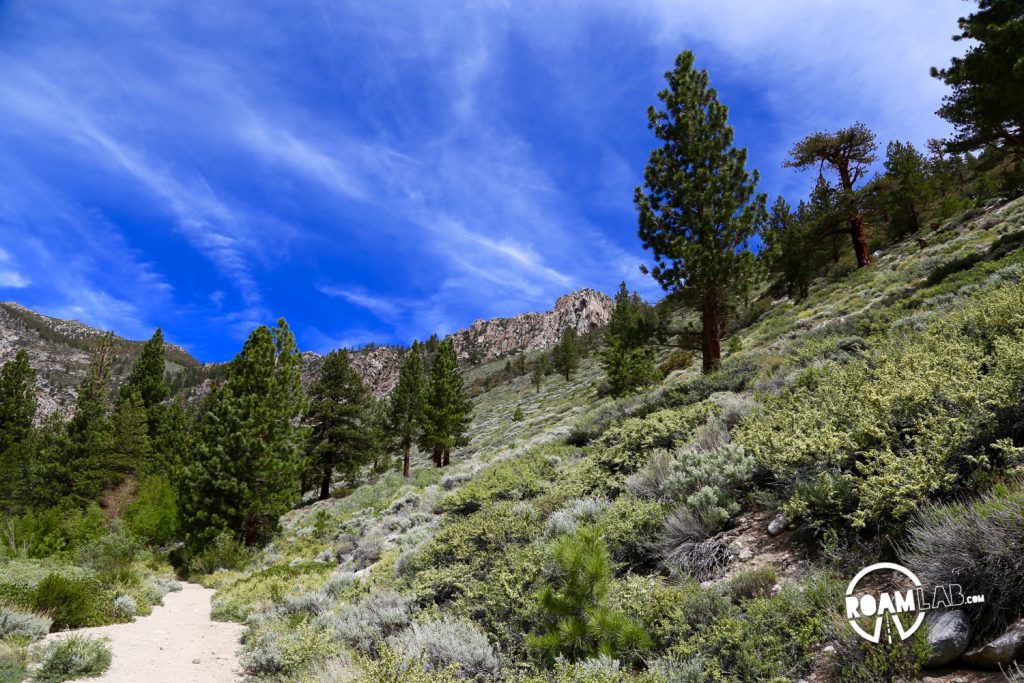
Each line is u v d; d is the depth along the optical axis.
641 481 7.79
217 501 21.62
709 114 19.53
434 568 7.78
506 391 91.56
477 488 11.97
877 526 4.23
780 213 48.06
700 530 5.72
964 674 2.76
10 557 14.80
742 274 17.86
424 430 41.47
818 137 34.44
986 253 17.55
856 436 5.20
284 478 23.97
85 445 30.47
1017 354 4.73
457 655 4.93
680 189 18.52
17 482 32.81
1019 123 17.06
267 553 19.92
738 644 3.66
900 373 6.29
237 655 7.48
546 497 9.41
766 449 5.96
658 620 4.47
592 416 16.58
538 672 4.34
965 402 4.61
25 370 40.88
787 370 11.48
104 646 7.09
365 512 22.02
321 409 38.12
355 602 8.33
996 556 2.98
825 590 3.71
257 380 25.45
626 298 59.72
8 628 7.08
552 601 4.80
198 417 46.38
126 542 17.58
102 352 43.69
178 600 12.78
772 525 5.29
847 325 14.61
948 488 3.96
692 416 10.06
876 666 2.94
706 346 18.30
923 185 41.16
